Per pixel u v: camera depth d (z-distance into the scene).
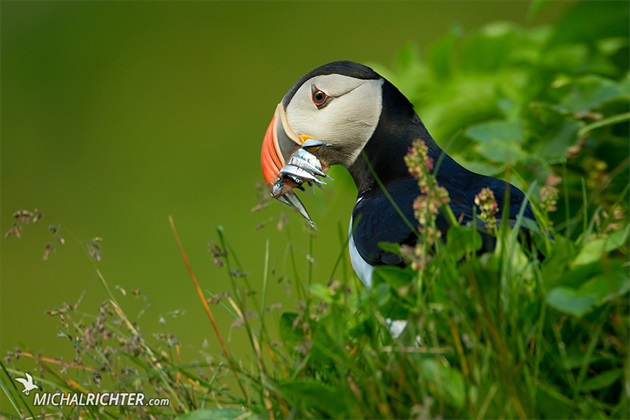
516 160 9.37
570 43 11.87
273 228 18.00
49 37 28.52
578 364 6.12
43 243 22.02
